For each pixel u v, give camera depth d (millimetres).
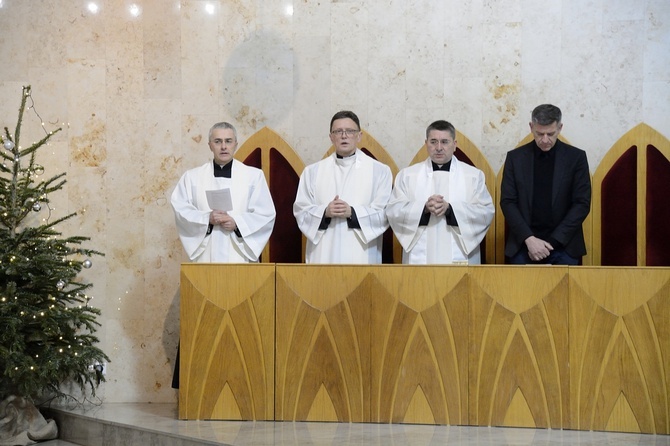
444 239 6414
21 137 7684
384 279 5734
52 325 6527
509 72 7473
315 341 5785
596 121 7367
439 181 6535
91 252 7070
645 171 7070
